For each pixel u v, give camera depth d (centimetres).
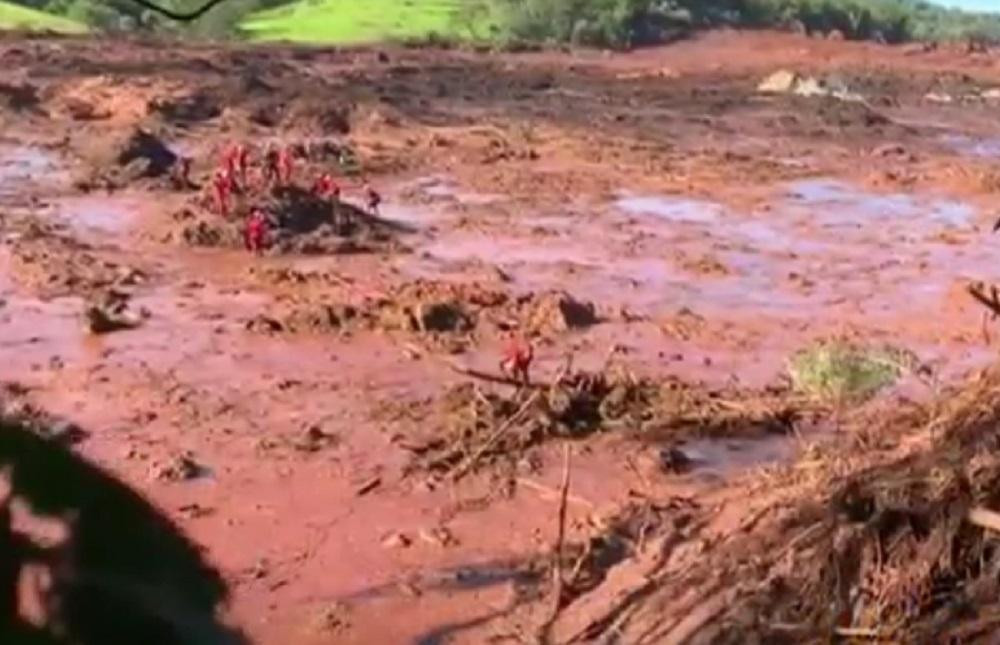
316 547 930
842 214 2458
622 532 949
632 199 2520
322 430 1155
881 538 697
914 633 657
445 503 1014
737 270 1925
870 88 5147
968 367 1433
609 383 1264
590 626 788
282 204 2020
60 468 206
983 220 2439
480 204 2388
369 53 5506
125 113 3319
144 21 5997
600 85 4856
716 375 1388
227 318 1530
